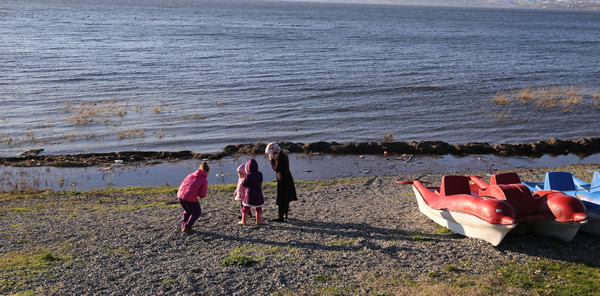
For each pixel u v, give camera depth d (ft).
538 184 34.73
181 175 59.98
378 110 100.53
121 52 184.85
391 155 70.49
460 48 245.65
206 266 24.52
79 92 110.93
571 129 88.17
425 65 174.29
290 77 139.44
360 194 45.68
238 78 136.05
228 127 84.74
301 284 22.24
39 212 37.58
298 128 85.61
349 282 22.41
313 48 222.48
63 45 197.06
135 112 93.66
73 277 22.81
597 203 28.12
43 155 66.08
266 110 98.48
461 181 31.30
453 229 30.12
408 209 37.52
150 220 34.24
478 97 116.16
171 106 99.60
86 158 65.57
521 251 26.40
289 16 578.66
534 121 93.35
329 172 61.87
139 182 56.80
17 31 247.29
